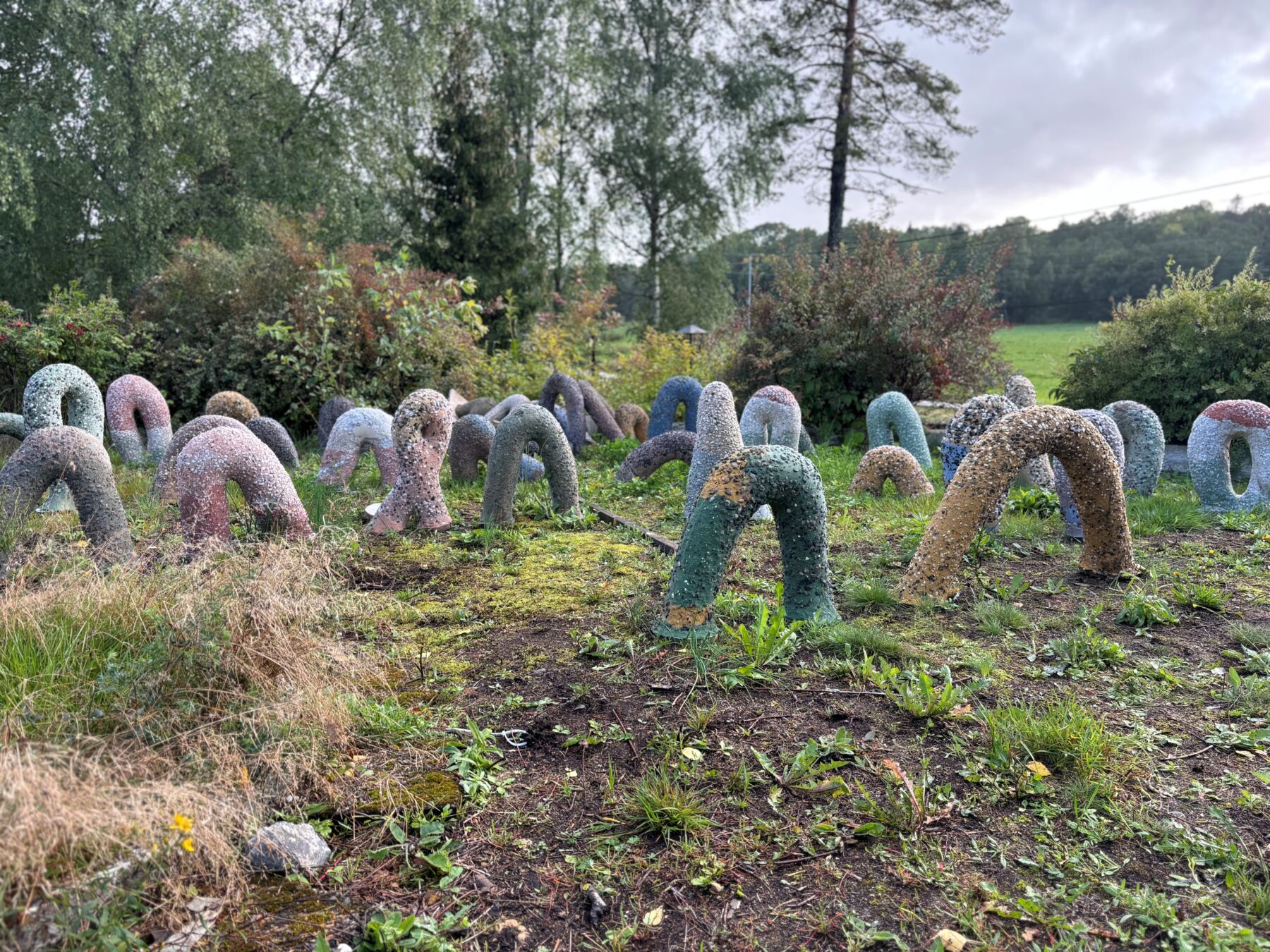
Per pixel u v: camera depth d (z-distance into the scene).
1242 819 2.42
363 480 7.42
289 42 16.98
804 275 11.74
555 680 3.39
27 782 1.95
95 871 1.97
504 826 2.45
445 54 20.70
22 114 13.89
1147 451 6.81
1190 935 1.98
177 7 15.21
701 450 5.81
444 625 4.05
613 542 5.53
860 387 11.03
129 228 15.01
